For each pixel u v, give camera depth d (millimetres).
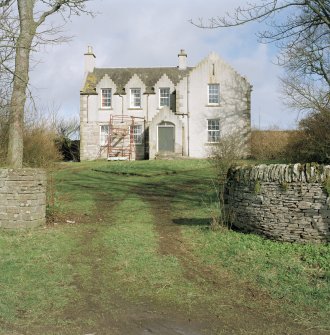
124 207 15211
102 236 10383
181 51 40719
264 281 7020
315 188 8648
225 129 36281
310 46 16469
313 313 5871
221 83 36469
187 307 6117
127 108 38156
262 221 9500
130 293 6625
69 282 7043
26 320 5586
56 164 23781
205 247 9227
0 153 14695
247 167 10102
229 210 10906
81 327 5434
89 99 38344
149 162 30391
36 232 10562
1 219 10820
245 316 5816
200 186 20125
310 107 22703
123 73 40344
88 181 22297
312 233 8664
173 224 12172
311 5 14172
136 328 5441
